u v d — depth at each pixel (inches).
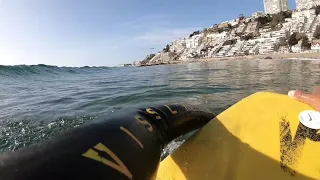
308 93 88.7
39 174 37.2
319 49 2714.1
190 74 975.0
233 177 74.5
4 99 415.5
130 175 47.3
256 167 74.6
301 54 2469.2
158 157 61.0
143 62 7273.6
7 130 231.0
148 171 53.2
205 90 463.5
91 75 1117.7
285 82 543.2
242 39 4749.0
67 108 328.5
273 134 81.0
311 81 539.2
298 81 550.6
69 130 52.4
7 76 892.0
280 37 3961.6
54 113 296.7
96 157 45.1
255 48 4178.2
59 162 40.6
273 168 73.1
